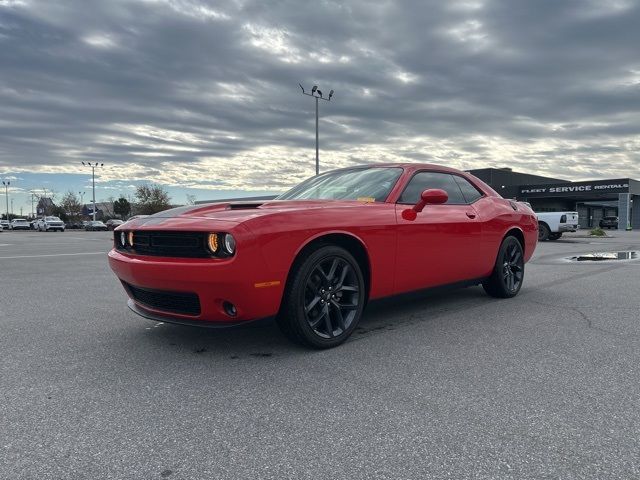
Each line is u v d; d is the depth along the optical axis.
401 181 4.09
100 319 4.36
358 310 3.49
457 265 4.36
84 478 1.77
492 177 45.53
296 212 3.19
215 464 1.86
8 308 4.91
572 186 43.69
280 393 2.56
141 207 80.44
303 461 1.88
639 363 3.01
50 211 104.94
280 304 3.10
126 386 2.68
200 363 3.06
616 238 21.42
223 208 3.46
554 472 1.79
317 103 28.09
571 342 3.48
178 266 2.94
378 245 3.59
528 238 5.48
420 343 3.46
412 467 1.83
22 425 2.20
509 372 2.86
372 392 2.56
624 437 2.05
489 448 1.97
